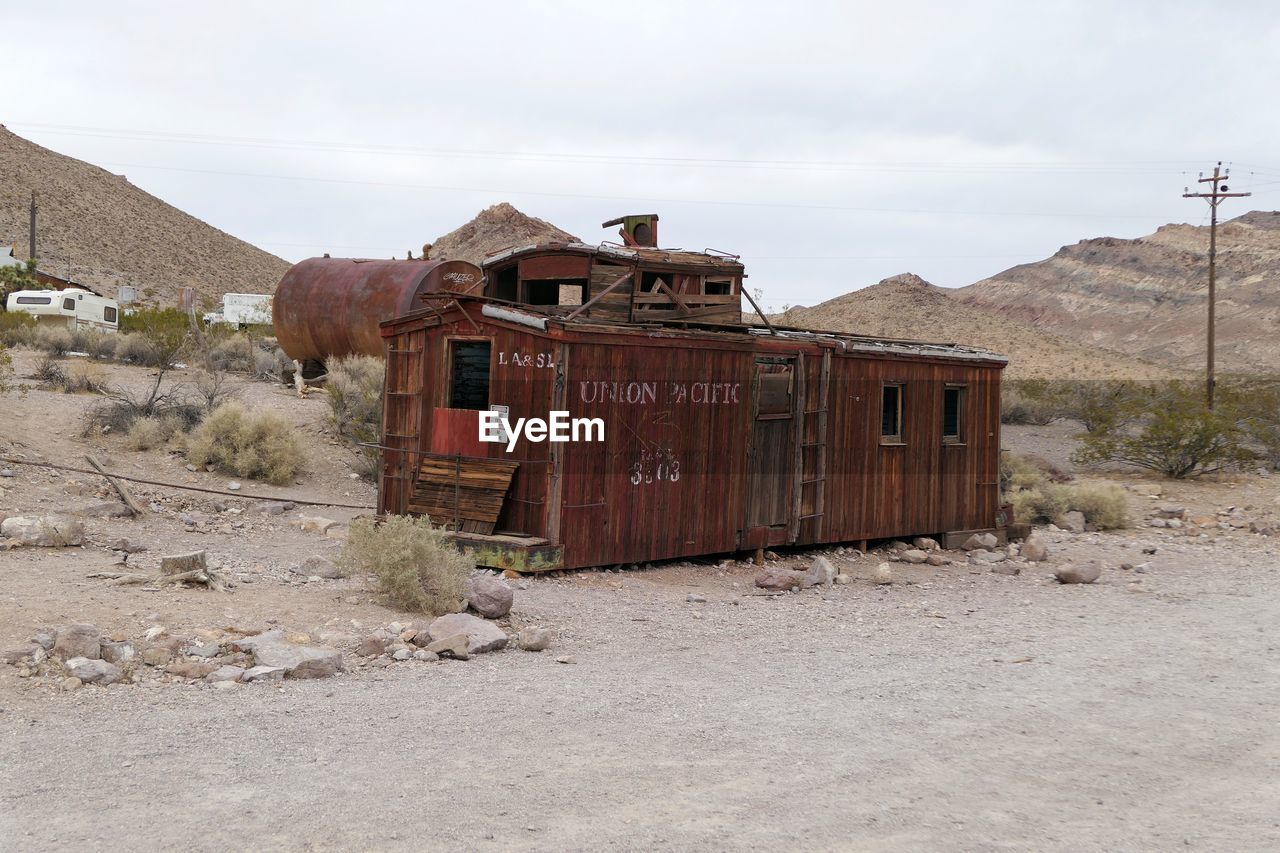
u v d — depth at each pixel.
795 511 15.92
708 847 5.34
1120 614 13.16
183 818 5.34
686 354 14.37
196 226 149.75
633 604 12.12
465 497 13.68
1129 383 55.81
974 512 19.09
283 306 28.14
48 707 6.96
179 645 8.36
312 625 9.45
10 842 4.96
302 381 27.95
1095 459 31.33
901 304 139.12
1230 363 189.75
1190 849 5.63
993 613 12.95
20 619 8.48
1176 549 19.67
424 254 28.05
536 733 7.09
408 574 10.38
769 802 6.03
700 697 8.30
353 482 19.48
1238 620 12.95
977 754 7.16
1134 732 7.86
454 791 5.92
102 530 13.20
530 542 12.87
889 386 17.44
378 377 22.89
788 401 15.88
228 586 10.58
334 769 6.16
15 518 12.16
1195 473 30.58
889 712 8.12
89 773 5.88
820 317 139.00
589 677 8.75
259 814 5.44
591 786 6.12
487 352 14.10
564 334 12.84
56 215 123.19
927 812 6.01
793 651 10.26
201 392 24.48
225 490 17.30
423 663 8.84
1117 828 5.90
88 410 20.42
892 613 12.64
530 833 5.39
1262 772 7.02
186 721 6.89
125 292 81.25
